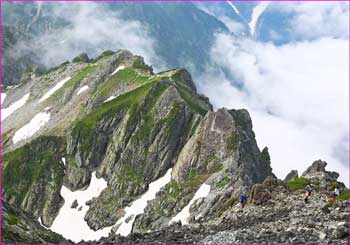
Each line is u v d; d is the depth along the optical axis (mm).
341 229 37312
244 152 193250
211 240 41688
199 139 196750
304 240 37219
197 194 173250
